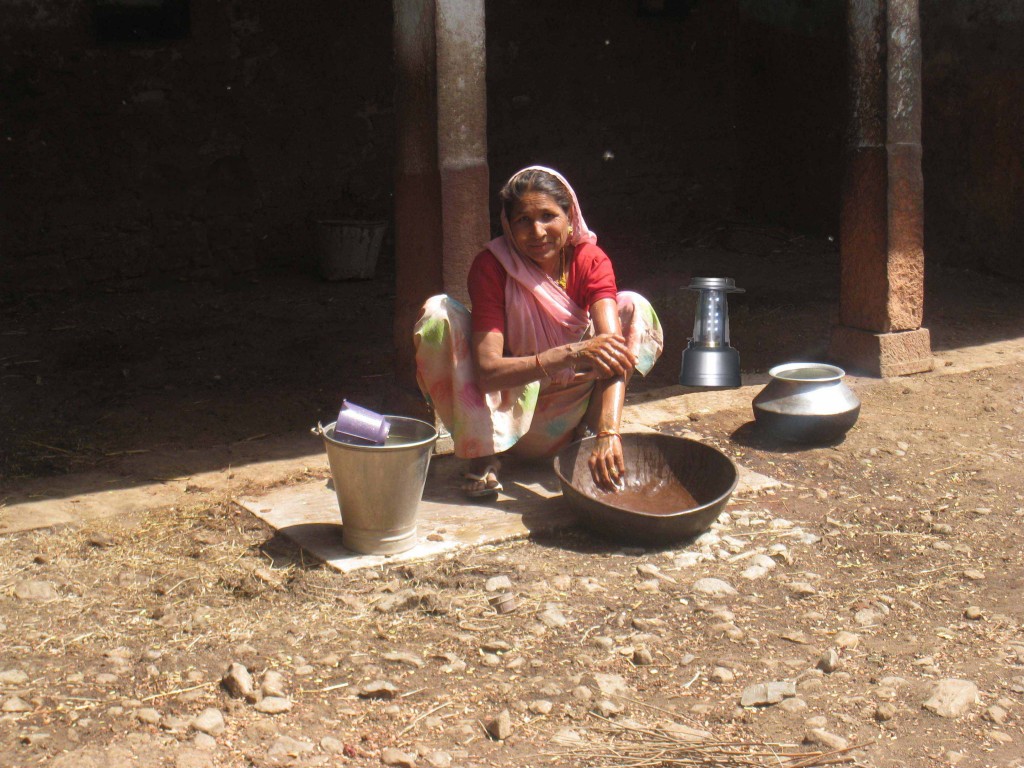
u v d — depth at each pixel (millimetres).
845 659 3213
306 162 9047
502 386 4000
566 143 10266
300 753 2713
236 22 8547
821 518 4270
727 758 2740
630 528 3857
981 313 7750
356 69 9109
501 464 4691
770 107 10742
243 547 3904
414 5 4555
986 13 8703
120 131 8273
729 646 3271
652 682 3078
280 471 4684
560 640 3287
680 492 4215
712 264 9477
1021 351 6672
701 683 3076
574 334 4199
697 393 5812
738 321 7496
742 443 5078
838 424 4988
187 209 8648
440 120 4566
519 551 3902
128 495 4410
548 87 10070
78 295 8258
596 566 3785
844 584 3709
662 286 8617
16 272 8070
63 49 7961
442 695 2990
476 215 4715
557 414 4414
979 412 5523
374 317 7676
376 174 9359
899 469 4793
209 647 3203
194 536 3996
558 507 4246
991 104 8789
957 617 3479
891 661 3201
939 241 9438
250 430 5309
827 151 10211
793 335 7113
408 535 3857
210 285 8680
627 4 10305
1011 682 3086
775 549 3908
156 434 5227
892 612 3510
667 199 10891
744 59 10938
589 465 4078
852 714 2934
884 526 4191
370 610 3445
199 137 8578
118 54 8156
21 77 7855
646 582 3646
